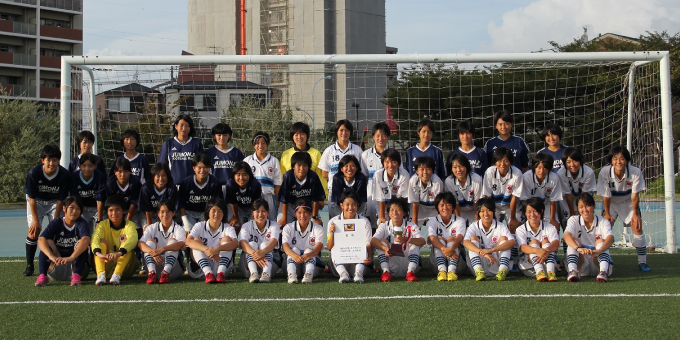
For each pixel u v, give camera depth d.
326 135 10.73
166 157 6.54
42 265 5.45
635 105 8.38
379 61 7.85
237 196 6.08
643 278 5.53
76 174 6.12
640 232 6.24
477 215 6.06
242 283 5.46
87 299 4.73
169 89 13.76
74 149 8.13
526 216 5.68
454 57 7.82
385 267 5.59
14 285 5.41
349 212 5.68
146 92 9.99
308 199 5.86
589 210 5.59
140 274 6.11
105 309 4.36
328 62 7.88
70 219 5.58
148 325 3.88
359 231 5.63
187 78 14.01
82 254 5.57
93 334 3.68
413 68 8.83
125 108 9.66
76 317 4.11
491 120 10.60
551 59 7.70
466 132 6.57
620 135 9.04
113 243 5.70
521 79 10.79
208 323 3.91
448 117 9.80
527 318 3.96
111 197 5.65
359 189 6.19
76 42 37.41
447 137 9.65
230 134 6.64
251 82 14.30
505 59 7.75
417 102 9.71
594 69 10.02
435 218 5.84
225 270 5.54
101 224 5.67
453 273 5.49
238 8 43.84
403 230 5.70
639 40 25.88
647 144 8.37
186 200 6.09
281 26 42.06
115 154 9.06
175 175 6.49
